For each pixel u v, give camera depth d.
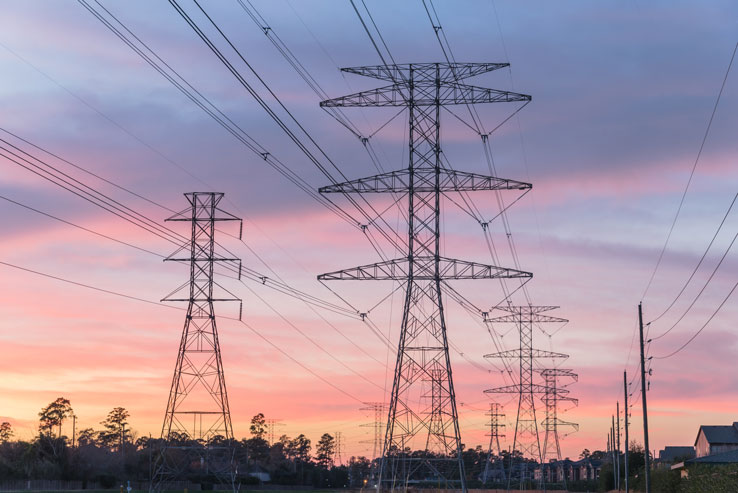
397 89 73.69
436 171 73.88
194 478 137.38
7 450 144.00
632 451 176.75
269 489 179.50
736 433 141.75
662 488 107.94
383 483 81.69
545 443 138.12
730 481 74.25
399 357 74.75
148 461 155.25
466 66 71.12
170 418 90.00
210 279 90.00
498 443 142.38
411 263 73.94
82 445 159.12
